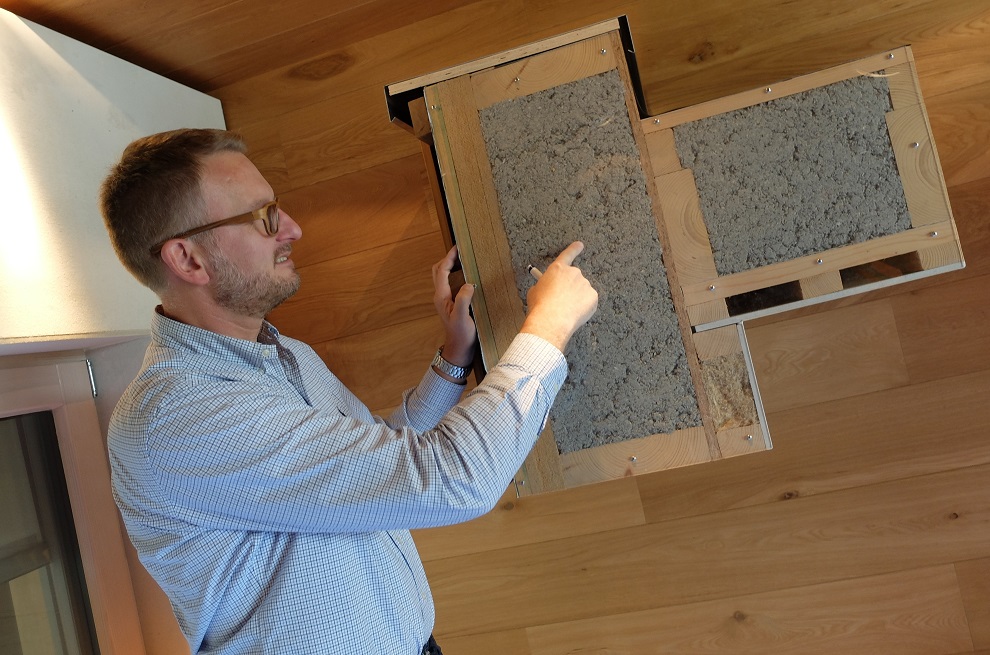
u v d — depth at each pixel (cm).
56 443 166
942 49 165
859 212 127
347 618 107
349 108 198
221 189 112
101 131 165
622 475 131
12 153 142
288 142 203
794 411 177
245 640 106
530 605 191
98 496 171
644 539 185
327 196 201
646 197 129
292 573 105
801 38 171
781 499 178
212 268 112
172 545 105
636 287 129
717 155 129
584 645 189
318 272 202
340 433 102
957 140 166
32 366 159
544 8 184
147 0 161
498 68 132
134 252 113
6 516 152
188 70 195
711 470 182
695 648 183
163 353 112
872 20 168
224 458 100
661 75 179
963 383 169
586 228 130
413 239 196
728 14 175
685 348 129
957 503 170
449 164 134
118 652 168
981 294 167
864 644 175
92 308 153
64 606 161
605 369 131
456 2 185
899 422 172
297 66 201
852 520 175
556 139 130
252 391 106
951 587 171
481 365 159
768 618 179
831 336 175
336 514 100
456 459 99
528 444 105
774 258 129
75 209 154
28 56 150
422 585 125
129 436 104
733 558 181
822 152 128
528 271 131
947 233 124
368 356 199
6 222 138
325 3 174
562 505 189
